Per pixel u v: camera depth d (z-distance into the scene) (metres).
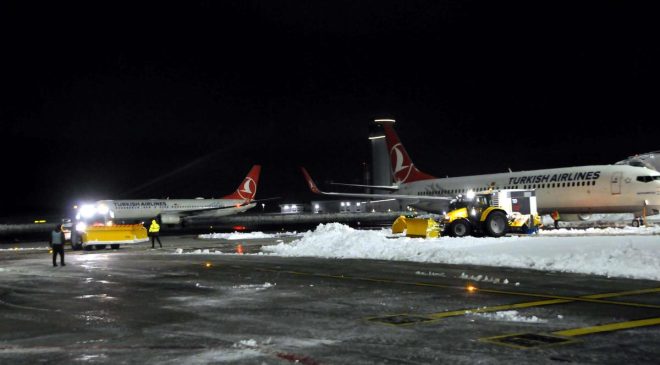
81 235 35.84
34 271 21.03
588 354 7.48
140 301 13.03
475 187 47.25
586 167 40.03
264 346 8.34
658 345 7.93
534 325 9.41
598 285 13.95
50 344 8.82
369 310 11.23
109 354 8.09
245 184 78.88
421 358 7.48
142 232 36.69
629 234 29.06
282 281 16.33
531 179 42.66
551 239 22.36
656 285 13.80
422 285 14.74
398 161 56.97
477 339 8.48
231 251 30.36
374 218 97.75
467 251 21.61
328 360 7.48
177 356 7.88
